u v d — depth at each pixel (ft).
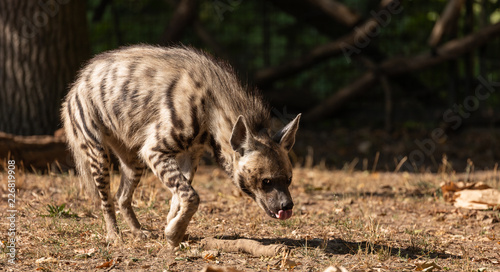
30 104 44.29
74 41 45.50
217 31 75.15
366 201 36.35
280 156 23.97
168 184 24.32
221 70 25.81
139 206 32.35
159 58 25.85
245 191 24.73
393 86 67.77
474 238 28.55
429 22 68.90
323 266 23.26
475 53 71.67
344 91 63.57
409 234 29.01
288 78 67.77
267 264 23.43
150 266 23.03
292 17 74.64
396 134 61.67
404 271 22.79
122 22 72.54
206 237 26.73
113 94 25.88
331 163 53.06
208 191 38.24
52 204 31.12
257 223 30.17
